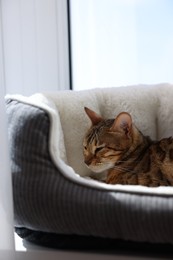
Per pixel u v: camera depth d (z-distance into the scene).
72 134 1.10
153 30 1.26
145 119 1.14
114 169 1.03
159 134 1.15
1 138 0.82
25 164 0.85
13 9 1.26
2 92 0.83
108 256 0.81
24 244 0.87
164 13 1.25
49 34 1.27
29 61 1.29
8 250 0.83
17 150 0.86
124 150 1.03
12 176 0.86
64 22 1.28
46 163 0.84
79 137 1.11
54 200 0.81
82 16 1.29
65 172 0.83
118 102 1.14
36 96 1.09
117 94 1.15
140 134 1.06
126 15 1.27
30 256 0.85
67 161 1.10
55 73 1.29
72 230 0.81
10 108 0.91
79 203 0.80
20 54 1.29
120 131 1.03
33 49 1.28
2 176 0.82
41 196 0.82
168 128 1.14
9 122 0.90
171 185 1.00
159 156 1.02
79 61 1.32
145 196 0.78
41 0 1.26
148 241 0.78
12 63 1.29
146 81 1.29
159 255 0.79
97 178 1.08
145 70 1.29
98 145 1.02
